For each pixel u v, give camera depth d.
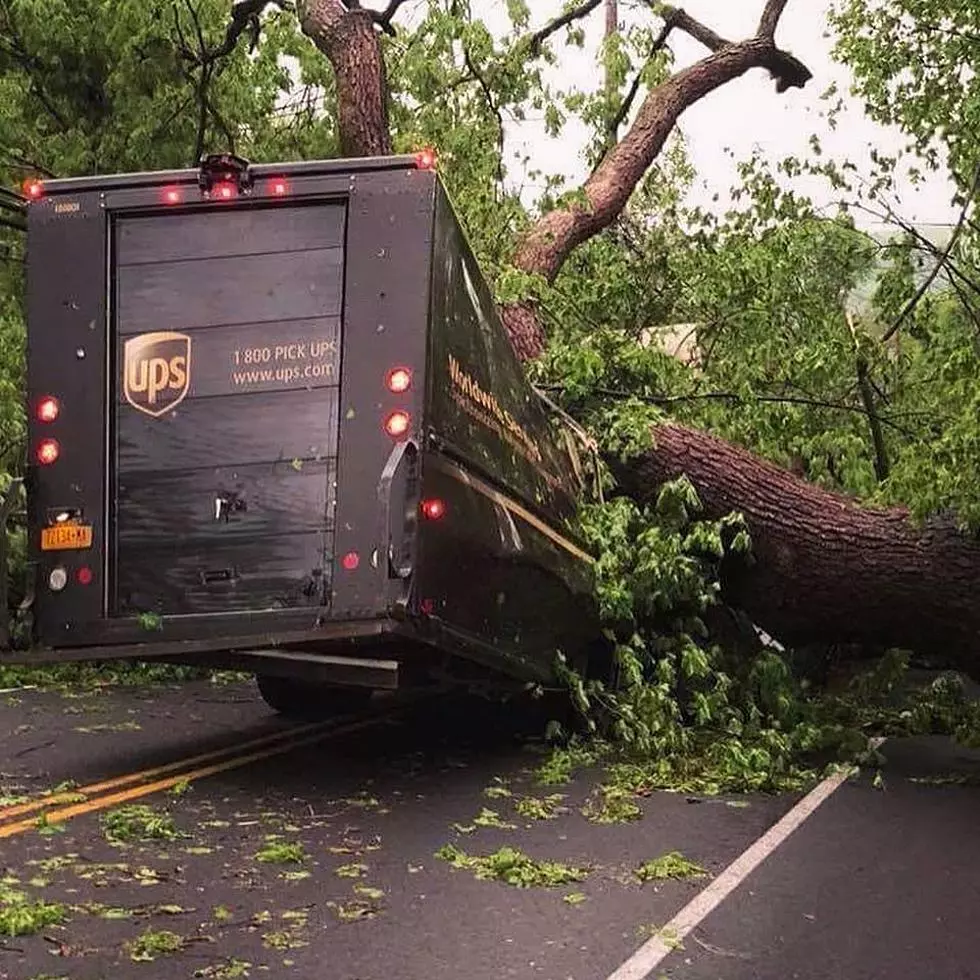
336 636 5.94
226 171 6.31
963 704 9.82
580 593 7.79
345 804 6.39
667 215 12.46
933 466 7.36
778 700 8.32
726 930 4.59
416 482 5.89
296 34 14.00
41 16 13.23
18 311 12.07
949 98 10.00
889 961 4.34
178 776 6.85
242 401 6.25
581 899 4.88
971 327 8.78
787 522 8.61
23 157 13.38
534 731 8.51
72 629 6.38
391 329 6.05
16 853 5.16
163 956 4.06
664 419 8.81
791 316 10.15
